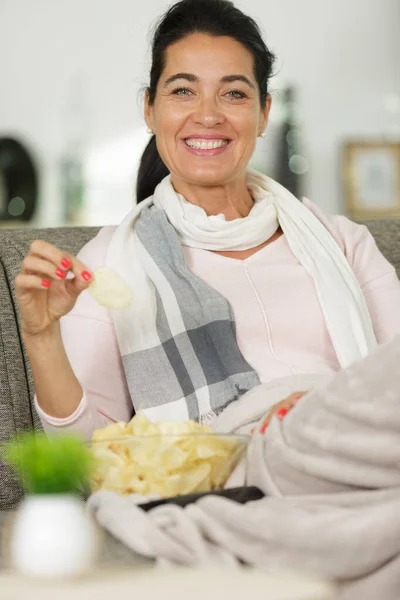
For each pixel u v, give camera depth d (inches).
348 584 39.7
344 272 78.0
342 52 254.2
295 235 78.8
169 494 47.2
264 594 29.6
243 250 77.9
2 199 239.0
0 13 238.7
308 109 253.1
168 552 38.9
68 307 59.8
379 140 253.1
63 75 241.0
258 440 46.3
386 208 250.2
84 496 57.0
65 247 82.7
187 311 72.6
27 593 30.4
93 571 32.5
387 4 255.6
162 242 75.7
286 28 252.1
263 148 246.1
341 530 38.1
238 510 40.1
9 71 239.5
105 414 71.1
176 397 70.8
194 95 77.2
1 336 75.0
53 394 63.8
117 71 242.5
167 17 79.4
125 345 72.1
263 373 71.6
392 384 41.0
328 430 42.5
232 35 78.0
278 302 74.9
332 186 253.3
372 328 77.3
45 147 241.0
